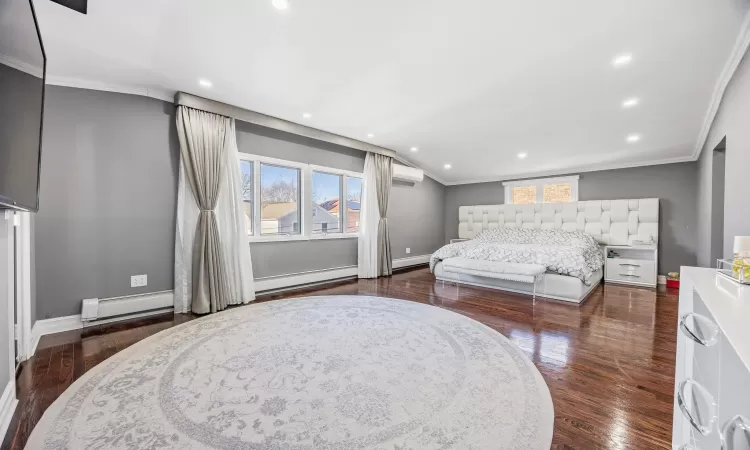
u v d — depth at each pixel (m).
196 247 3.12
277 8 1.87
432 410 1.46
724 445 0.46
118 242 2.84
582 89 2.83
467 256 4.29
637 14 1.87
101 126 2.76
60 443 1.23
